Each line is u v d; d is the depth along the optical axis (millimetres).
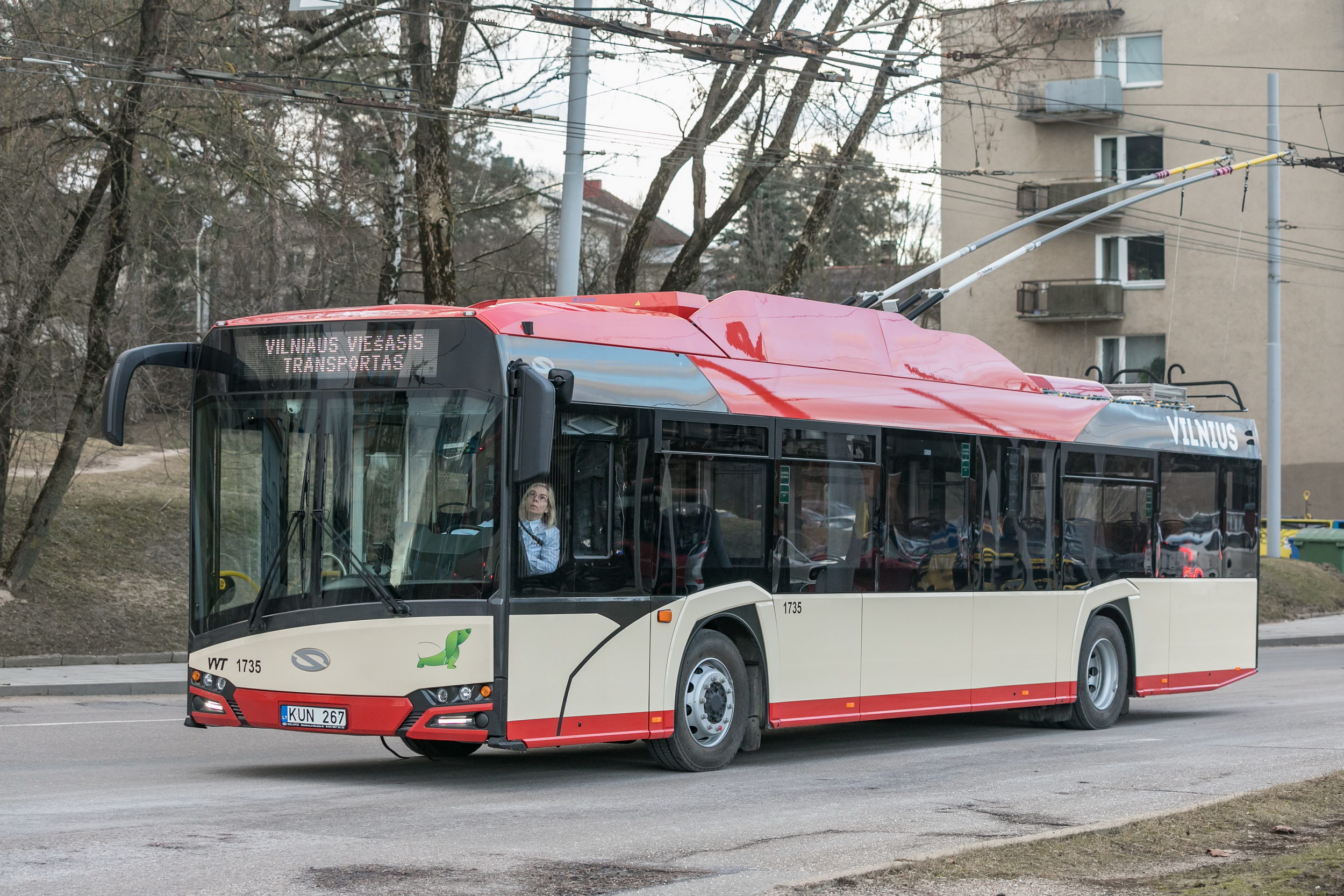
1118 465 14719
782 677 11172
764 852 7387
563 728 9570
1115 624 14648
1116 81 42531
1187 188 42438
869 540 11992
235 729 13562
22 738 12461
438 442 9375
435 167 20797
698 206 24547
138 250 21969
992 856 6957
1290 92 41094
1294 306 41406
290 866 6844
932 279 55656
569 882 6570
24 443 22125
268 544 9625
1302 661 23953
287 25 21844
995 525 13266
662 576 10289
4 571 21125
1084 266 43719
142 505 25797
